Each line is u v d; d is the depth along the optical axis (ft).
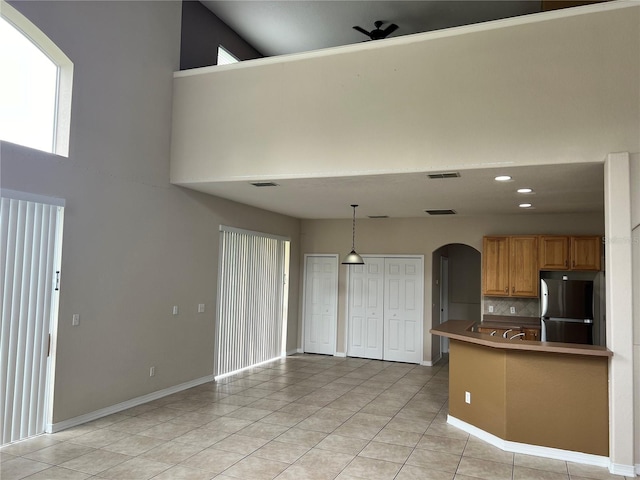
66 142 15.40
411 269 29.17
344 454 13.89
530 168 14.99
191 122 19.65
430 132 15.75
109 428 15.61
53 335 15.03
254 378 23.50
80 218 15.87
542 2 20.42
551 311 24.21
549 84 14.44
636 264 13.26
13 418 13.92
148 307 18.85
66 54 15.30
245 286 25.59
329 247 31.27
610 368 13.34
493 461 13.67
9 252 13.66
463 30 15.47
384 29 24.50
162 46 19.53
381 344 29.53
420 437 15.55
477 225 27.71
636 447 12.92
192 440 14.70
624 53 13.79
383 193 20.54
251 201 24.12
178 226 20.42
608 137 13.83
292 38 26.20
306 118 17.60
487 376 15.47
